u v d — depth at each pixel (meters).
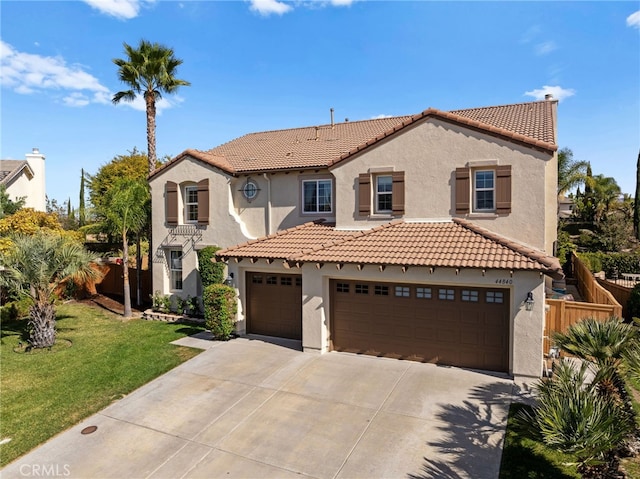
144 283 27.53
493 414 10.25
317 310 14.79
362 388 11.95
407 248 13.62
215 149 24.34
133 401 11.59
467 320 13.22
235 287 17.30
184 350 15.71
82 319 21.86
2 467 8.78
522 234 13.97
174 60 25.42
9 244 22.84
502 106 21.00
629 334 9.03
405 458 8.63
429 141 15.34
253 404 11.21
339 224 17.05
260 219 19.91
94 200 40.91
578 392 7.33
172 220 21.36
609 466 7.79
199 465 8.62
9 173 40.62
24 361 15.12
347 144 20.44
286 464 8.58
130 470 8.53
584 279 24.25
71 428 10.29
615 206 52.62
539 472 8.01
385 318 14.34
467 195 14.78
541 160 13.70
